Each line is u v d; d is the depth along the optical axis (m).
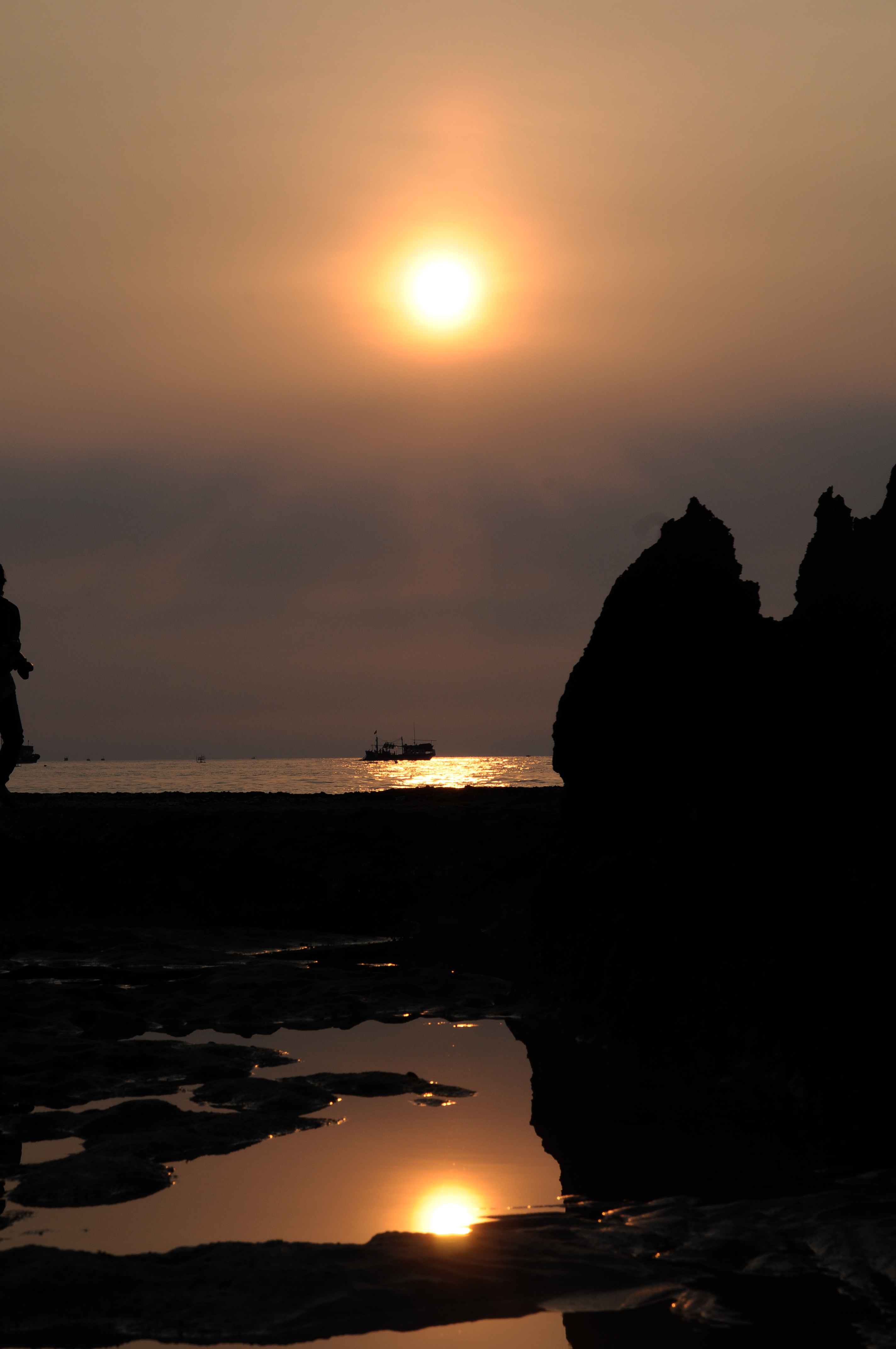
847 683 8.37
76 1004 8.99
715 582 8.85
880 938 7.15
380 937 12.52
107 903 13.97
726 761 8.26
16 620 15.01
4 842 15.09
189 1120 6.23
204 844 14.72
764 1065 7.20
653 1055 7.80
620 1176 5.41
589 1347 3.75
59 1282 4.11
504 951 11.66
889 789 7.55
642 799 8.77
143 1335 3.84
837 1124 6.33
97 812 16.25
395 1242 4.53
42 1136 5.98
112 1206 4.99
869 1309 4.02
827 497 9.12
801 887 7.75
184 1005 9.26
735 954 7.85
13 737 15.56
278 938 12.34
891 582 8.48
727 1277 4.30
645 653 8.86
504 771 160.38
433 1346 3.78
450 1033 8.53
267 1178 5.34
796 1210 4.92
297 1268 4.25
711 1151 5.84
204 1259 4.35
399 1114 6.48
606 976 8.47
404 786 66.75
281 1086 6.85
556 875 9.36
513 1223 4.82
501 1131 6.16
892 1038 6.75
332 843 14.23
